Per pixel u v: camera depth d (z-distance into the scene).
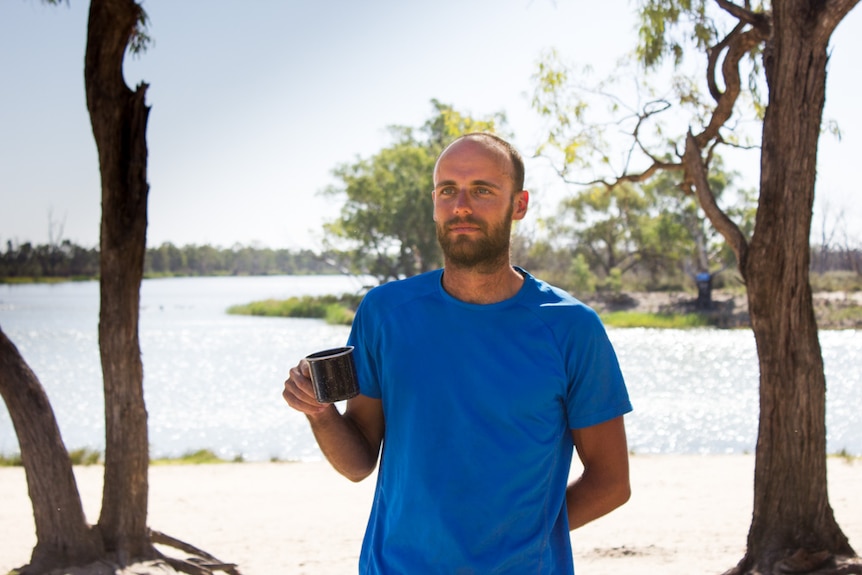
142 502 5.96
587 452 2.20
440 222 2.11
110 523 5.84
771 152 5.39
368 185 57.09
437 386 2.06
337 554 7.57
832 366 26.34
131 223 5.78
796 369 5.42
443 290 2.15
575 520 2.23
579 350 2.09
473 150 2.09
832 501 9.01
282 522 9.02
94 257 183.00
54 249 179.25
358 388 2.05
